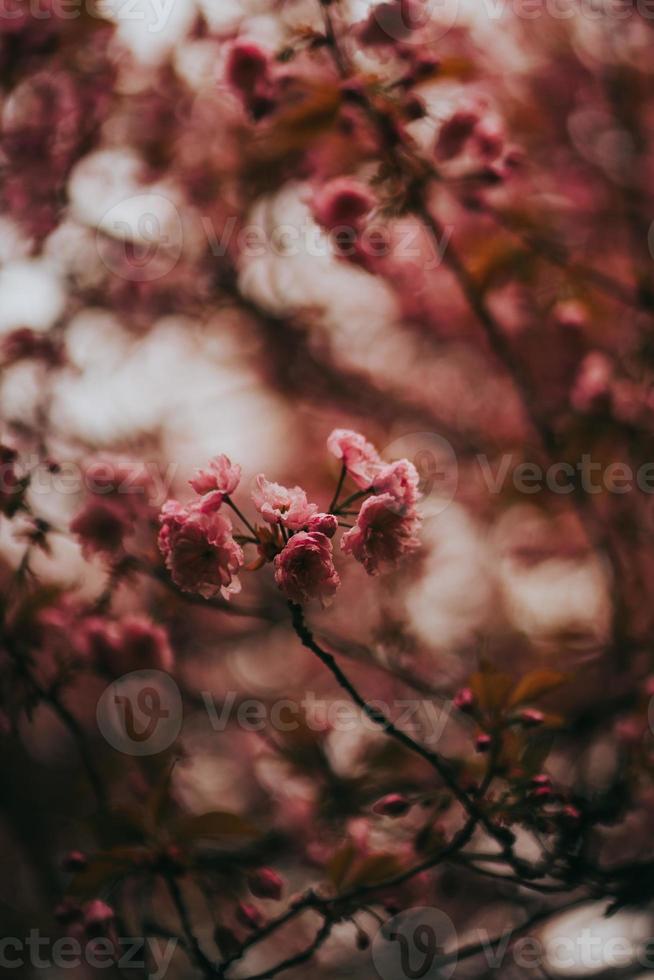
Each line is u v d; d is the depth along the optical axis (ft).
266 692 14.05
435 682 11.93
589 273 12.28
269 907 9.78
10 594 8.80
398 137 9.64
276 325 15.21
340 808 10.25
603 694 11.98
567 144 15.31
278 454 16.72
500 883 10.23
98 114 12.40
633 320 13.79
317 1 9.59
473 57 14.03
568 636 13.10
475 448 14.99
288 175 12.54
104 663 9.18
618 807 8.49
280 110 9.85
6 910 15.37
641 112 15.42
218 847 9.74
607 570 12.31
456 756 9.59
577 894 10.14
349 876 7.66
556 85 15.30
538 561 14.49
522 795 7.13
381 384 16.40
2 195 12.07
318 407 16.57
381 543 6.25
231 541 6.06
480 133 10.03
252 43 9.64
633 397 12.66
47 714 13.14
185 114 13.28
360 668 14.15
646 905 9.46
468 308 14.74
